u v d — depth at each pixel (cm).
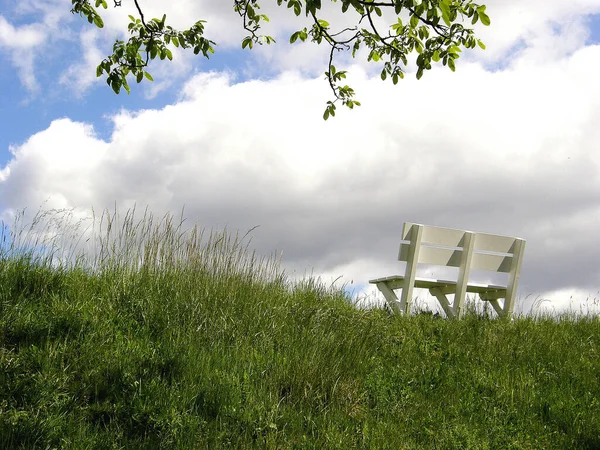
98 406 496
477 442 528
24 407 473
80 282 705
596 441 561
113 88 652
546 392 664
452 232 974
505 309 1020
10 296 633
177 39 663
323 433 512
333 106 733
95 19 637
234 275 782
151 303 674
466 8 567
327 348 668
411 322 845
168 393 520
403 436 527
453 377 671
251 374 580
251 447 480
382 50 680
